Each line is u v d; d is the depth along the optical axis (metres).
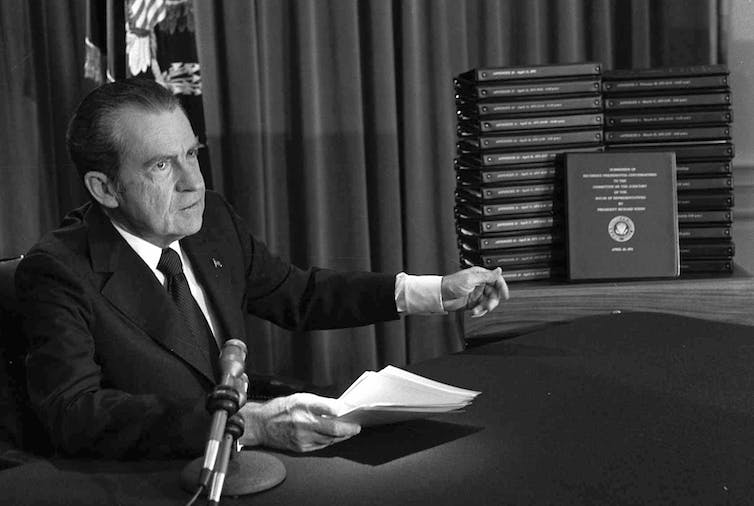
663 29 3.35
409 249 3.37
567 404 1.62
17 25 3.03
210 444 1.13
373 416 1.45
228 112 3.20
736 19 3.30
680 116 2.74
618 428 1.49
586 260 2.68
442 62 3.30
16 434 1.81
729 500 1.21
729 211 2.74
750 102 3.30
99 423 1.45
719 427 1.48
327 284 2.12
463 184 2.88
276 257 2.17
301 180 3.29
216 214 2.05
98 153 1.66
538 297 2.63
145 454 1.44
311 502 1.25
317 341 3.32
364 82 3.32
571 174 2.67
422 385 1.57
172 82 2.85
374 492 1.27
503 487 1.28
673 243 2.69
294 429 1.41
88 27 2.91
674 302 2.63
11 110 3.05
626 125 2.76
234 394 1.17
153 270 1.78
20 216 3.09
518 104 2.67
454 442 1.45
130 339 1.68
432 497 1.25
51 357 1.58
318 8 3.21
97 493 1.31
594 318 2.26
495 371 1.83
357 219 3.30
